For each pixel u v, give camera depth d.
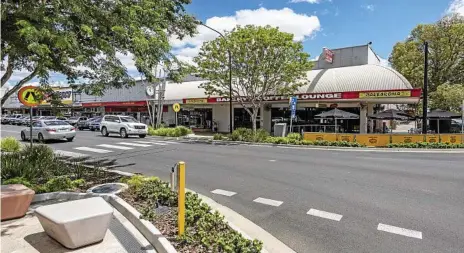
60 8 7.07
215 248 4.22
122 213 5.98
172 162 12.91
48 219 4.50
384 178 9.70
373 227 5.68
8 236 4.95
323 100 25.33
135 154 15.32
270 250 4.75
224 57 22.52
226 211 6.56
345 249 4.79
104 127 26.84
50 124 21.53
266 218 6.17
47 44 6.61
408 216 6.25
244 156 14.54
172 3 11.64
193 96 34.88
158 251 4.43
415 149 17.59
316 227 5.69
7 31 6.44
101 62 9.83
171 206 6.09
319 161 13.03
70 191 7.44
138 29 8.42
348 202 7.18
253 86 23.86
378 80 24.27
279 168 11.39
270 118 30.16
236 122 32.88
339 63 32.03
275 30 21.44
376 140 19.03
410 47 38.16
